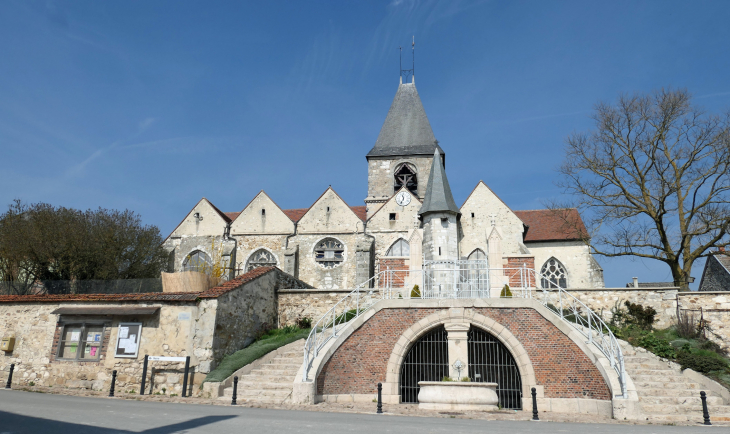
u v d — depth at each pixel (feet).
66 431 25.90
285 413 37.65
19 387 54.08
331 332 57.82
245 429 28.17
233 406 41.98
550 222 111.96
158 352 53.72
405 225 107.45
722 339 64.75
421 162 130.52
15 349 59.11
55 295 61.21
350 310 68.44
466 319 52.95
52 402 39.65
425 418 38.50
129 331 55.21
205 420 31.24
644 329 65.82
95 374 54.95
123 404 40.01
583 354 48.88
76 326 57.77
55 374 56.54
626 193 90.02
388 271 61.93
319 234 108.58
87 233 81.56
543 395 48.96
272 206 111.75
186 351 53.06
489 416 41.52
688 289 81.71
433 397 46.16
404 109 139.54
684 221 85.87
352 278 104.88
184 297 54.80
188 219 112.37
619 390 43.55
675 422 39.68
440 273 65.67
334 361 51.90
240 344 59.93
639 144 87.86
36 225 78.54
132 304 56.34
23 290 76.43
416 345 55.83
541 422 38.65
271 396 48.01
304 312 72.79
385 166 131.54
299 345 60.23
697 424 38.78
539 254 105.60
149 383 52.54
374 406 46.65
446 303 53.72
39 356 57.93
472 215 106.73
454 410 45.39
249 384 50.11
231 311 57.82
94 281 76.59
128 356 54.29
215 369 52.60
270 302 71.46
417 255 68.23
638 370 51.55
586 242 96.17
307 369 48.16
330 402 49.47
